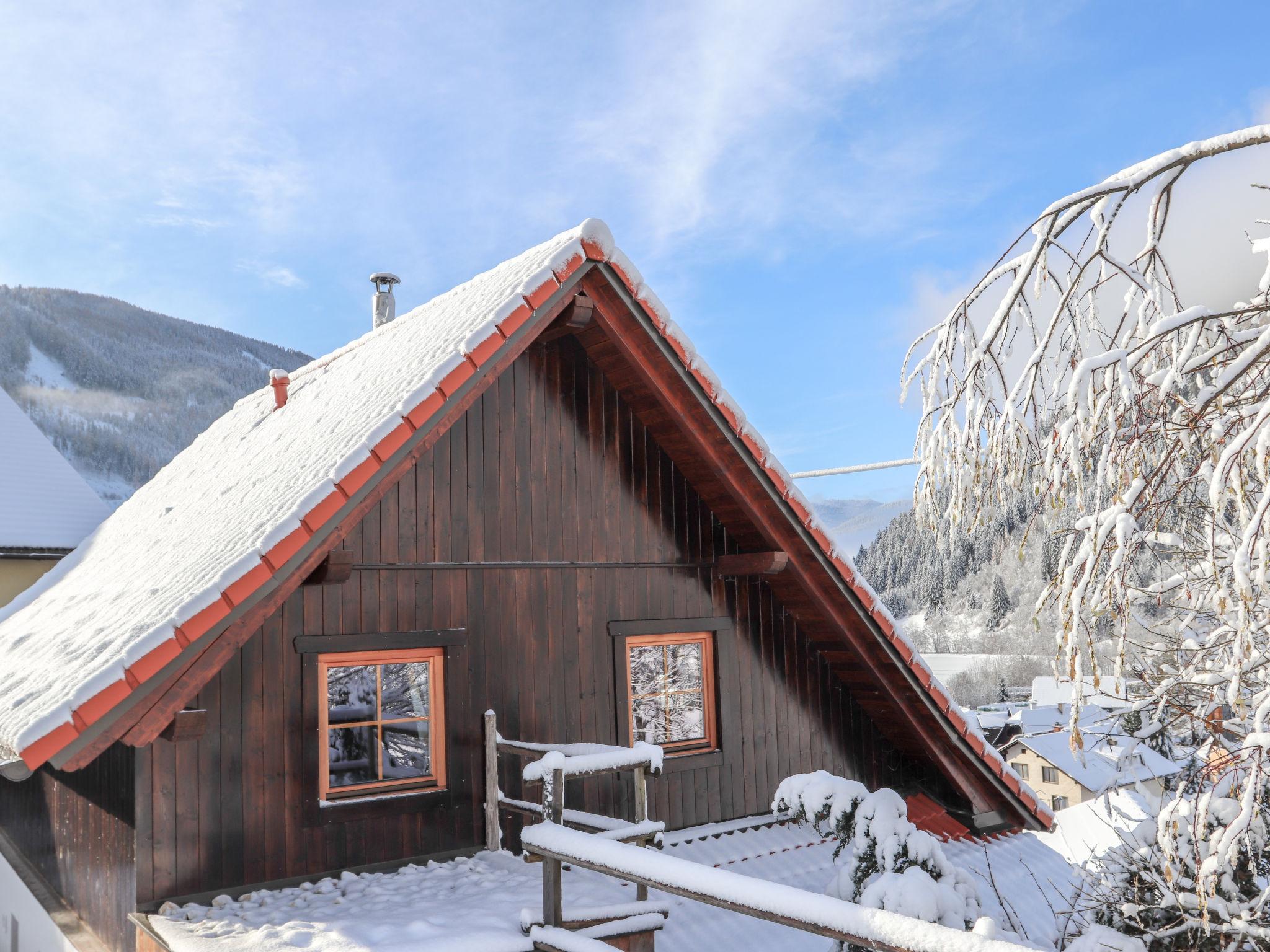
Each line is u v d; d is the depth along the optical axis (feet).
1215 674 16.06
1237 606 14.15
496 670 25.62
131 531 38.60
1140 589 16.08
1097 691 16.79
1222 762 14.94
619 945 18.99
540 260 26.86
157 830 20.35
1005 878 27.89
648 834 21.06
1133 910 16.21
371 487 20.48
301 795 22.25
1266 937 14.57
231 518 24.32
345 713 24.29
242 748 21.59
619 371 27.58
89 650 20.59
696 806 28.68
